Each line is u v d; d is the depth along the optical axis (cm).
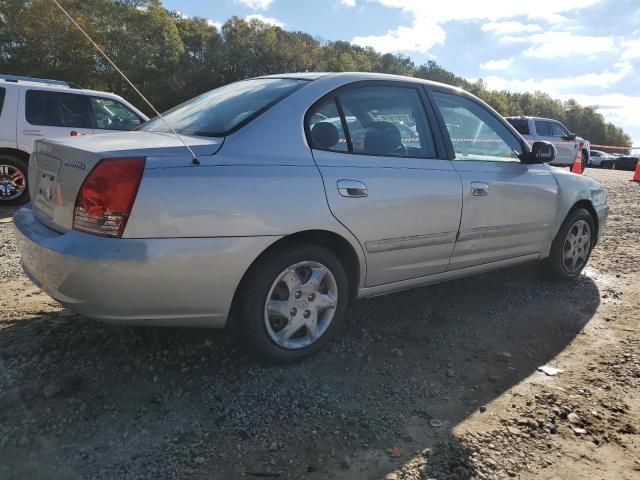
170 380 283
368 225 311
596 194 488
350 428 253
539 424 263
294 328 300
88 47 3766
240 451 233
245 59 5788
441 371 312
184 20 5734
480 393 290
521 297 437
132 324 259
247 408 263
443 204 347
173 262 249
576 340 360
